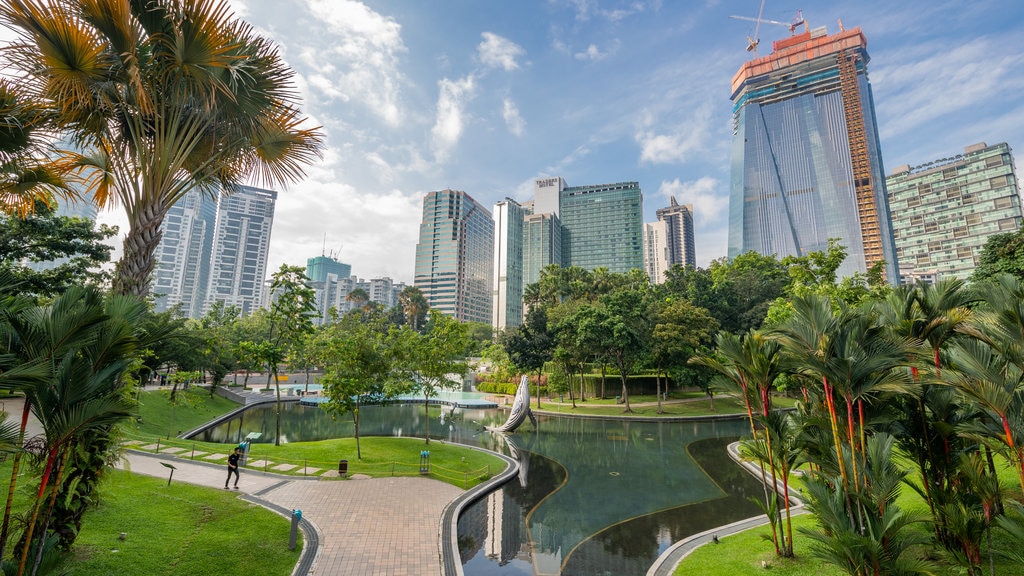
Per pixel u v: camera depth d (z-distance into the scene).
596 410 46.81
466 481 19.52
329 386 23.58
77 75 7.54
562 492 20.03
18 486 12.45
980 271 25.56
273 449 23.39
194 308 186.62
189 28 7.89
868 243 126.75
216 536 11.52
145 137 9.34
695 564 11.53
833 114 138.12
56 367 6.12
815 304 9.06
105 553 9.59
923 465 10.12
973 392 7.52
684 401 52.28
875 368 8.38
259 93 9.68
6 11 6.76
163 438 24.28
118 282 8.44
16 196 9.91
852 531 8.01
